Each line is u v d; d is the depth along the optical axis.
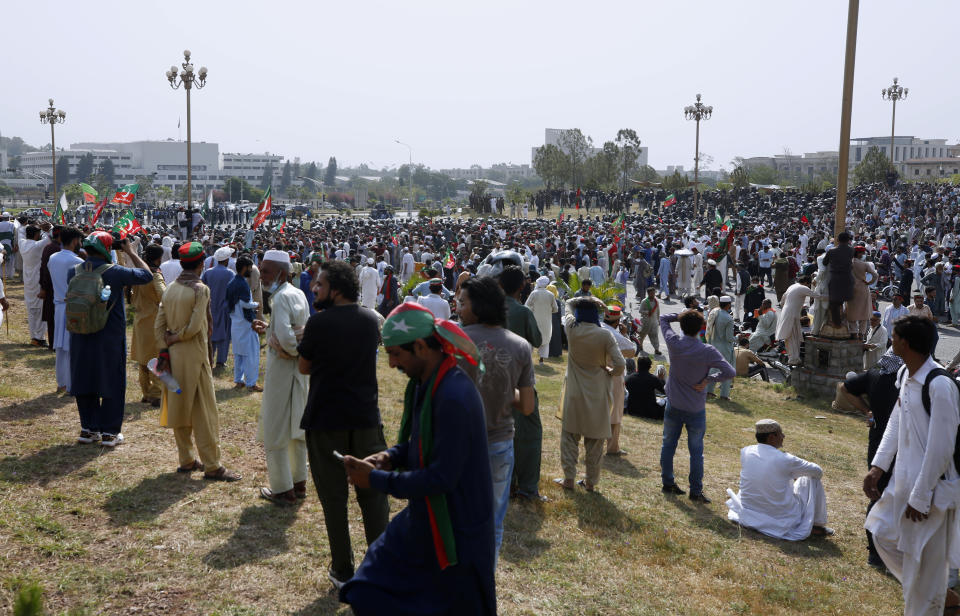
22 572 4.03
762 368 14.50
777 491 6.30
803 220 49.44
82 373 6.12
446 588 2.83
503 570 4.73
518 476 6.13
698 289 26.38
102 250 6.06
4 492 5.07
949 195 59.56
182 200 140.62
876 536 4.57
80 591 3.93
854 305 13.32
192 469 5.89
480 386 4.25
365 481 2.92
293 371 5.27
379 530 4.31
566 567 4.92
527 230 44.25
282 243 26.89
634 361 11.63
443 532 2.80
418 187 190.62
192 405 5.67
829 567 5.67
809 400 12.84
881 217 52.25
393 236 30.59
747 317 18.80
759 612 4.68
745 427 10.48
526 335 6.10
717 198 68.12
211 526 4.87
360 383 4.14
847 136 15.05
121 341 6.27
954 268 20.64
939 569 4.33
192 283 5.55
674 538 5.80
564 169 99.50
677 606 4.57
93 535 4.59
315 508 5.37
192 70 27.55
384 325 2.94
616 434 8.16
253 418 7.73
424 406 2.89
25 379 8.38
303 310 5.28
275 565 4.42
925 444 4.30
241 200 128.12
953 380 4.25
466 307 4.40
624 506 6.42
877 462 4.59
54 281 7.67
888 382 5.51
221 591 4.06
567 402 6.58
